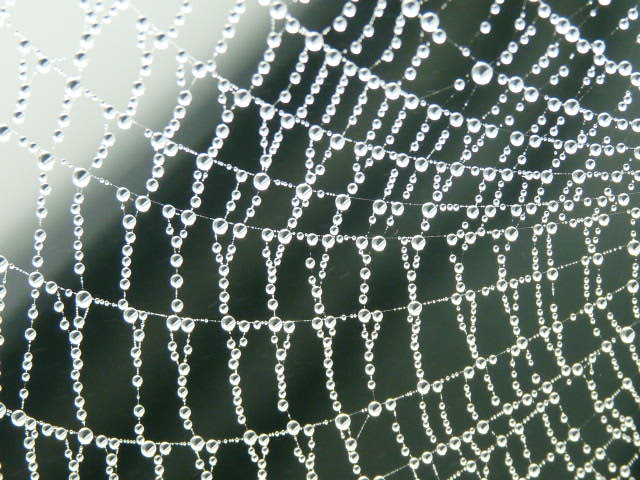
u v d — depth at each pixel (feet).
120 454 0.43
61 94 0.42
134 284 0.43
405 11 0.41
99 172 0.42
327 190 0.43
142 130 0.42
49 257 0.43
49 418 0.42
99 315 0.43
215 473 0.43
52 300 0.43
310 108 0.43
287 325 0.43
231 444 0.43
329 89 0.43
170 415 0.43
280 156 0.43
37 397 0.42
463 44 0.43
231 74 0.43
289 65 0.43
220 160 0.43
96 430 0.43
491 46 0.43
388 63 0.43
